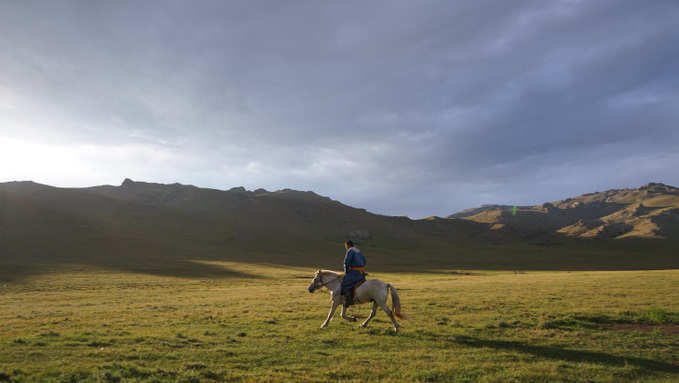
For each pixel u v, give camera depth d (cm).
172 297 2786
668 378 819
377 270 8294
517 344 1080
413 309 1730
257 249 14000
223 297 2630
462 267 9781
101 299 2730
